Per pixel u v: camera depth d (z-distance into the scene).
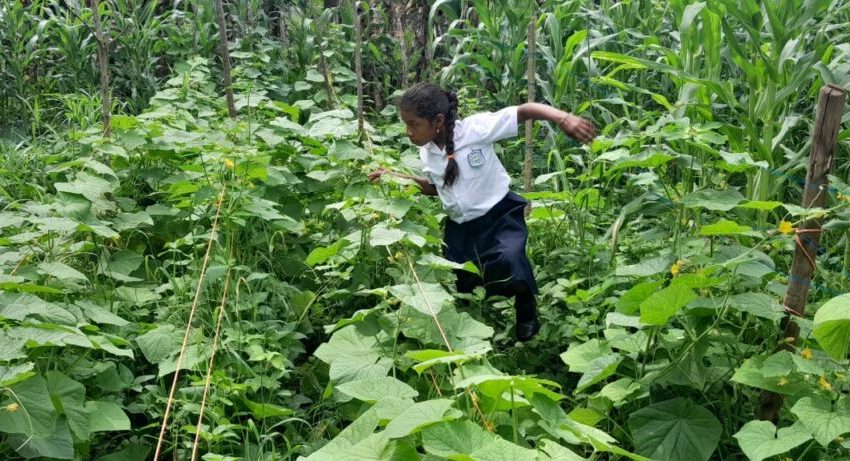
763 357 2.88
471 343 3.08
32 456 2.49
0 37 7.26
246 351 3.22
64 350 2.98
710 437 2.82
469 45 7.02
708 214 4.00
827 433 2.42
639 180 3.42
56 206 3.61
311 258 3.73
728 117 5.16
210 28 7.52
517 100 6.18
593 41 5.49
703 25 4.37
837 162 5.16
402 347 3.25
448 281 3.82
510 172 6.07
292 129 4.93
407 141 5.87
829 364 2.75
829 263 3.87
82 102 6.12
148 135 4.45
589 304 3.83
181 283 3.72
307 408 3.40
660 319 2.83
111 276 3.65
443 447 2.18
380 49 7.64
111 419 2.78
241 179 4.06
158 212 4.13
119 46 7.28
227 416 3.12
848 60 4.75
